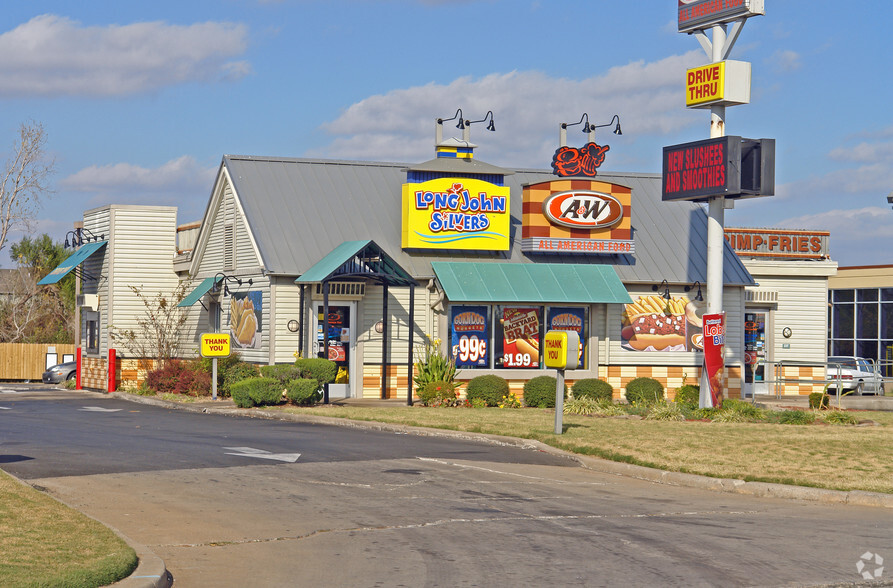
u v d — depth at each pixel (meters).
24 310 51.94
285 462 15.02
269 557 9.44
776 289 31.92
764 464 14.96
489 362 26.81
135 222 31.66
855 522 11.57
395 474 14.22
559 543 10.11
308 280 24.97
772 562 9.41
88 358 32.97
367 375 26.67
